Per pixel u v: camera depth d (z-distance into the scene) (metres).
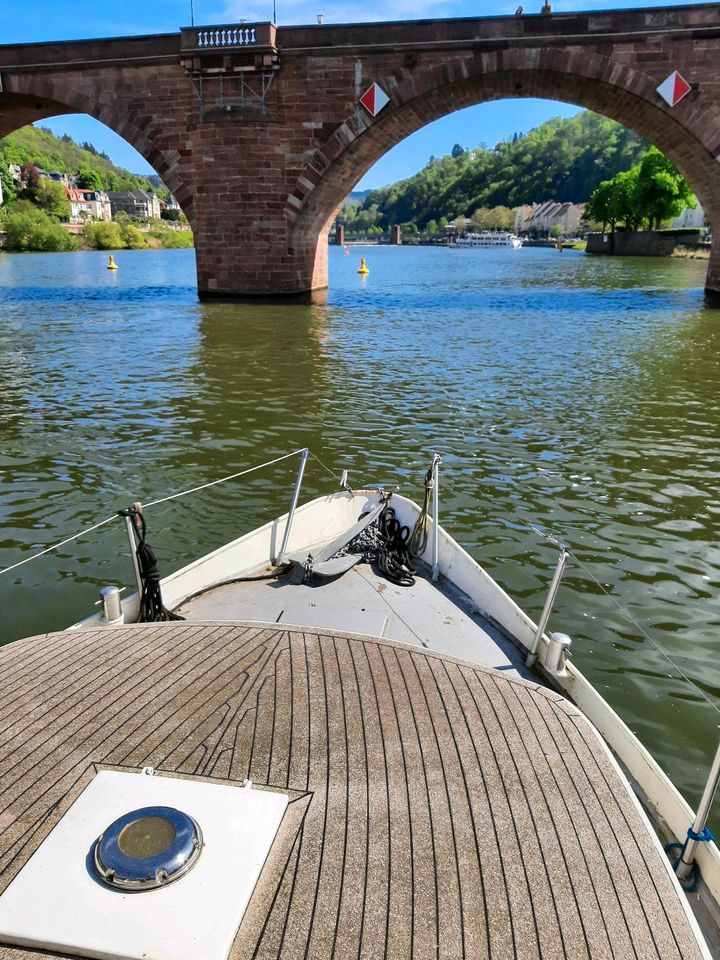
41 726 3.75
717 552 10.84
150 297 45.81
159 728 3.71
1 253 134.88
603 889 2.98
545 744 3.83
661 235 106.88
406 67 37.56
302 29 37.62
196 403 19.08
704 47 35.28
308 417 17.73
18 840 2.99
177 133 40.53
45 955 2.57
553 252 149.50
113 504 12.53
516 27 36.19
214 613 7.50
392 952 2.61
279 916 2.69
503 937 2.71
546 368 23.38
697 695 7.67
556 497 12.83
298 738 3.65
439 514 12.07
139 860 2.78
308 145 39.53
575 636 8.66
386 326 32.94
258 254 41.94
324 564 8.20
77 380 21.86
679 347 27.12
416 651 4.73
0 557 10.66
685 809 4.48
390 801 3.26
